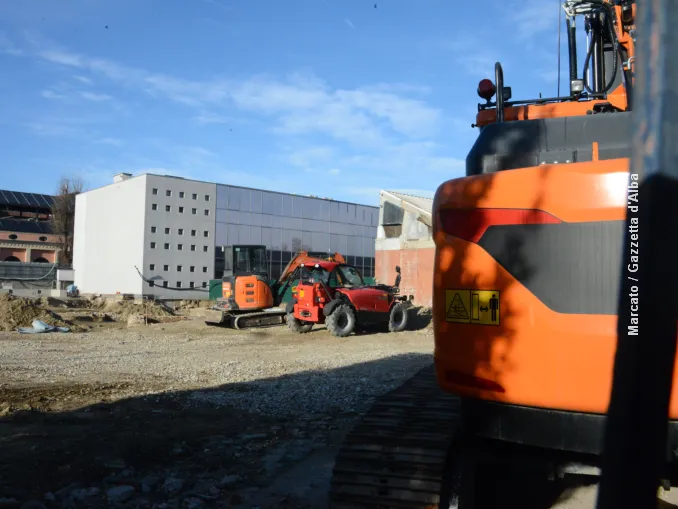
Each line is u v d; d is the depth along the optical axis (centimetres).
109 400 848
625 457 186
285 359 1323
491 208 281
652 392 182
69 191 6147
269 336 1881
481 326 281
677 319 177
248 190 4275
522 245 272
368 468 330
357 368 1174
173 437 660
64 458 579
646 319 179
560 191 264
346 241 4788
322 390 927
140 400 851
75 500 474
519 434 272
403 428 365
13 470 540
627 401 188
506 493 368
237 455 601
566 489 419
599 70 498
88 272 4425
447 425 367
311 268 1967
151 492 500
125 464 566
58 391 910
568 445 260
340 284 1962
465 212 290
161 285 3897
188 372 1120
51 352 1427
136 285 3866
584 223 259
